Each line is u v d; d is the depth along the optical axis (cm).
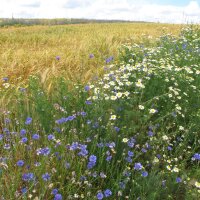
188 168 368
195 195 297
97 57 820
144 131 390
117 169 312
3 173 292
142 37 1180
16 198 267
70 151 322
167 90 497
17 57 795
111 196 294
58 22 6338
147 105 427
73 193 289
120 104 410
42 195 271
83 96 430
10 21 5709
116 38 1350
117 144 342
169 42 888
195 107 467
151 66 548
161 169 360
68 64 748
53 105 419
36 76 555
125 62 651
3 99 479
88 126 363
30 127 397
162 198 311
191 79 516
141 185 305
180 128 389
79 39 1500
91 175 304
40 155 322
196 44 888
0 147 356
